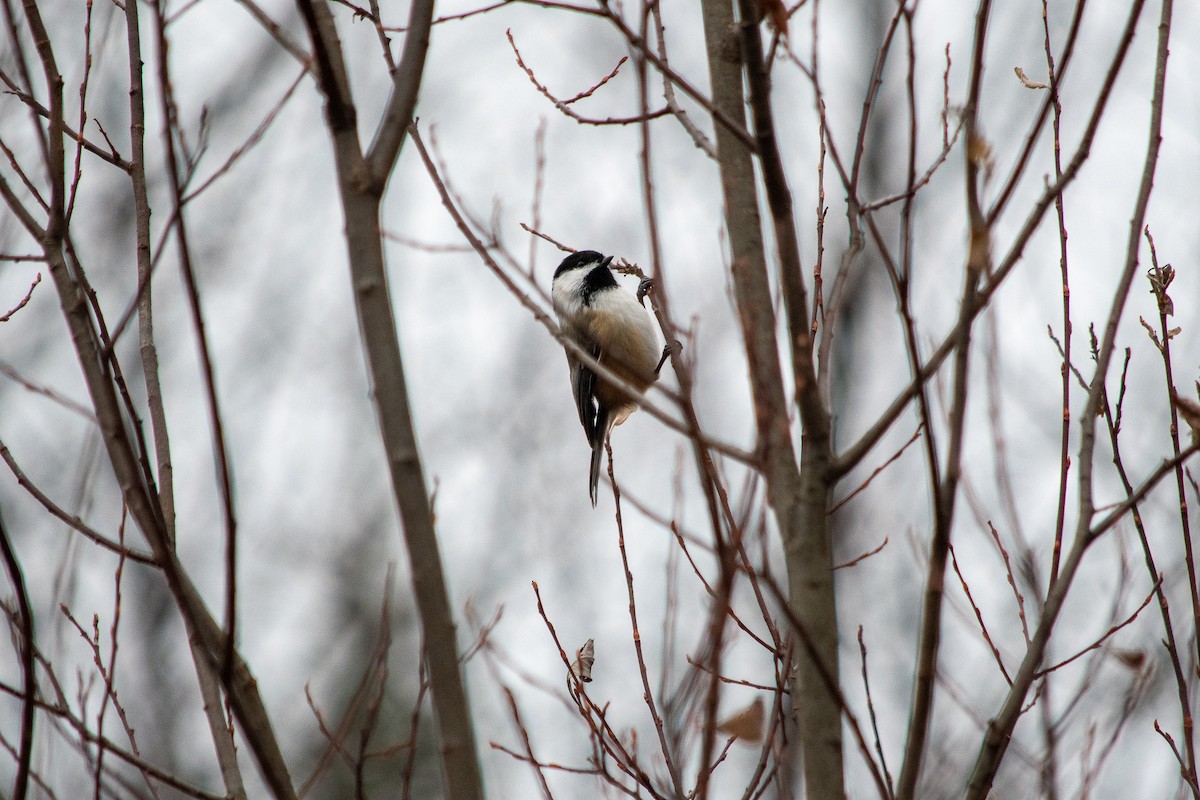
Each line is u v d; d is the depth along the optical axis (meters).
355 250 5.08
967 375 5.11
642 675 7.15
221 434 4.86
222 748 6.00
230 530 4.93
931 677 5.14
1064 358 6.50
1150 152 6.07
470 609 8.70
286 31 5.41
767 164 5.70
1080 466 5.86
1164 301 6.70
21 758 5.43
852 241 6.75
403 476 4.86
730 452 5.91
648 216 5.48
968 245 5.10
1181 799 7.02
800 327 5.75
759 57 5.64
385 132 5.23
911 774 5.05
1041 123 5.34
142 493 5.31
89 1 7.17
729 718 6.90
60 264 5.77
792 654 6.63
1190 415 6.03
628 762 7.04
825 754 5.41
